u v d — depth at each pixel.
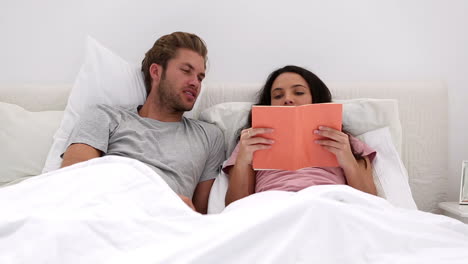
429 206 1.44
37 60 1.67
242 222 0.62
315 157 1.04
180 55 1.29
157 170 1.13
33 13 1.65
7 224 0.59
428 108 1.49
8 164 1.17
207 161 1.32
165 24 1.66
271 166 1.01
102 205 0.70
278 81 1.35
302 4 1.64
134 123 1.26
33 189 0.75
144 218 0.66
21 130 1.24
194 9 1.65
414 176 1.45
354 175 1.07
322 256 0.59
